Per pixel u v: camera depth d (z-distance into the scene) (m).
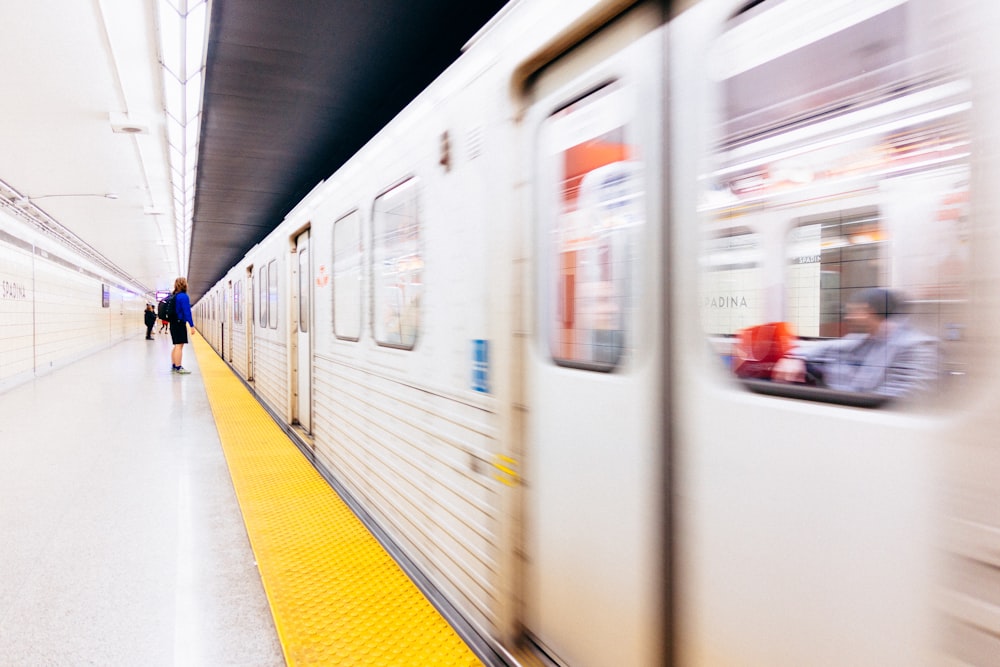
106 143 6.90
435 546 2.52
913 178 0.98
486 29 2.08
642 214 1.50
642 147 1.50
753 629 1.22
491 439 2.06
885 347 1.02
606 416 1.62
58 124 6.21
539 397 1.89
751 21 1.24
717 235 1.31
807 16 1.13
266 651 2.23
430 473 2.56
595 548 1.67
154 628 2.38
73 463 4.90
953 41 0.93
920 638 0.95
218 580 2.79
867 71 1.04
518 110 1.93
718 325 1.31
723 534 1.29
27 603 2.58
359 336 3.55
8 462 4.93
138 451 5.32
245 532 3.38
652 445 1.47
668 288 1.43
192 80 4.82
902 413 0.98
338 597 2.59
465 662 2.11
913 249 0.98
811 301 1.14
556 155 1.81
